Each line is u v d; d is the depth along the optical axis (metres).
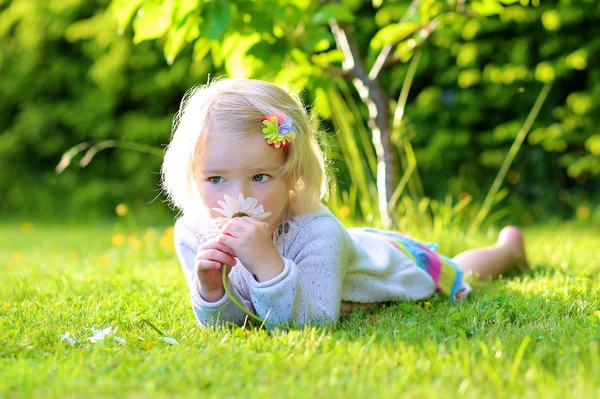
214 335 2.21
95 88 10.33
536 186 9.07
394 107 4.99
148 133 9.84
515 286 3.28
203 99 2.34
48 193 10.73
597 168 8.65
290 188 2.40
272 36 3.94
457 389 1.61
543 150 8.98
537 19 8.31
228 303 2.37
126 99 10.22
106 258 4.67
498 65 8.52
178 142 2.38
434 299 2.93
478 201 8.79
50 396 1.58
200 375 1.72
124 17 3.82
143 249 5.32
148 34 3.84
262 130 2.23
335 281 2.39
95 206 10.17
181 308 2.77
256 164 2.21
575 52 8.16
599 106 8.48
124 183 10.25
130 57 9.59
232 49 4.10
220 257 2.24
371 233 3.17
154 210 9.92
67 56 10.47
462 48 8.41
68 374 1.77
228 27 3.78
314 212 2.46
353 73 4.72
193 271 2.53
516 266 3.87
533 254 4.54
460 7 4.38
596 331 2.07
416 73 8.80
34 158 11.05
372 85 4.70
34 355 2.01
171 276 3.76
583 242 5.57
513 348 1.91
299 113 2.43
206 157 2.23
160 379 1.71
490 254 3.74
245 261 2.24
